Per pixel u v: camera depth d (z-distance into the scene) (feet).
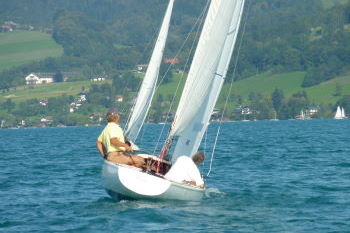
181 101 172.96
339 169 269.23
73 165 317.83
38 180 244.01
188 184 166.40
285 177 243.19
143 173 162.09
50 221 150.41
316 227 143.74
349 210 164.35
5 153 462.19
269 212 161.79
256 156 358.64
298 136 627.46
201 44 173.27
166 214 153.99
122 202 167.63
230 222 148.66
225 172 268.21
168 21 251.80
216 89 181.47
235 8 183.01
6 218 156.15
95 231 138.62
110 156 165.37
